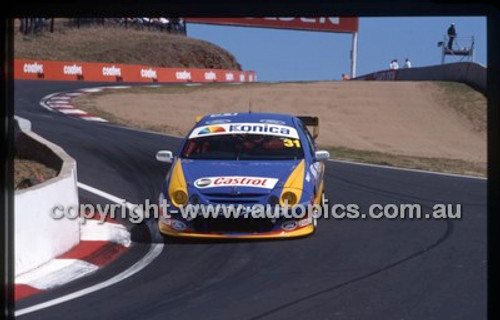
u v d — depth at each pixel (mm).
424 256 18984
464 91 84438
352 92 87000
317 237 21234
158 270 17875
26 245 17609
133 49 151000
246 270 17734
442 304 14820
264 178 20469
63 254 19453
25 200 17594
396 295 15500
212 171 20953
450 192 29141
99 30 160625
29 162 30969
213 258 18953
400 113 76938
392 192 28938
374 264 18250
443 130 70500
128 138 44031
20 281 16781
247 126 23500
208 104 77438
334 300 15195
